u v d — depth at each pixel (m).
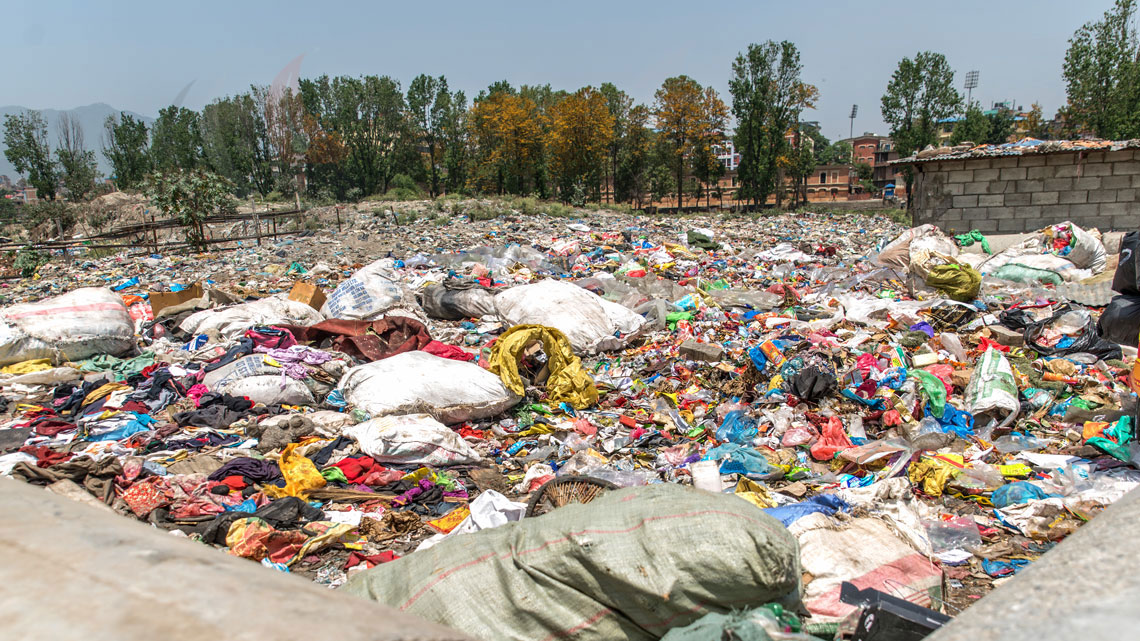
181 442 6.43
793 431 6.47
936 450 6.11
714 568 2.64
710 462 5.74
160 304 11.02
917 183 18.73
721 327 10.37
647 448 6.58
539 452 6.51
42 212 30.73
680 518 2.80
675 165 56.22
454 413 7.07
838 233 23.81
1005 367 6.96
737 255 18.11
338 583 4.45
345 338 9.23
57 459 5.91
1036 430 6.50
